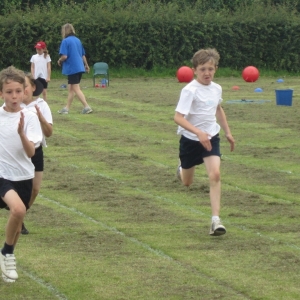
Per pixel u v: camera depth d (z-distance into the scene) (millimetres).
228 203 14898
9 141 9742
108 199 15242
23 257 11180
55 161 19578
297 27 57406
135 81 49562
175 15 54906
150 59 54688
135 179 17297
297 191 16000
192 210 14336
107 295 9445
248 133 24484
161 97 36938
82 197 15398
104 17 53594
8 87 9672
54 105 33438
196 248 11680
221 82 49031
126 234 12578
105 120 27844
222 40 56094
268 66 57844
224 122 13180
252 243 11961
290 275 10289
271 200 15164
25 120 9836
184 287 9727
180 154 13117
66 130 25297
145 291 9578
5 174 9789
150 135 24125
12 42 51938
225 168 18594
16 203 9461
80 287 9773
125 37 53969
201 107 12672
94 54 53969
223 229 12086
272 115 29234
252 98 36750
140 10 54812
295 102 34281
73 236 12422
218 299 9266
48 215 13875
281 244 11914
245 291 9602
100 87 43938
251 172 18078
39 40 52094
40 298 9398
